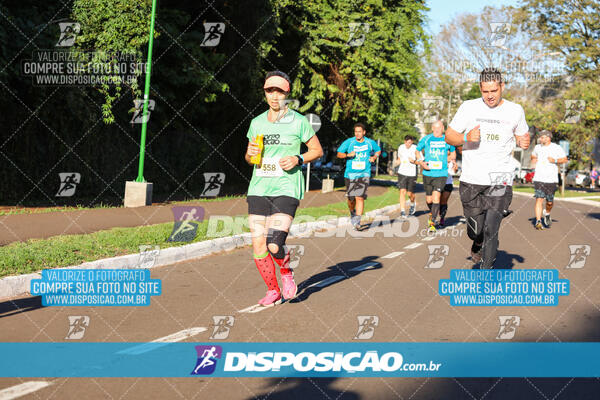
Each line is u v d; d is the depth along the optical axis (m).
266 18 19.61
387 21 24.38
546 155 12.81
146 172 17.19
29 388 3.43
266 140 5.45
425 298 5.96
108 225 9.75
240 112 21.72
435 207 11.44
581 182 46.88
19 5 13.42
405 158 13.98
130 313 5.26
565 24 38.81
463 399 3.42
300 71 22.39
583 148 38.41
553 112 37.00
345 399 3.38
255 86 20.72
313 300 5.82
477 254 6.66
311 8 22.16
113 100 14.55
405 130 50.16
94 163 15.20
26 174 13.31
